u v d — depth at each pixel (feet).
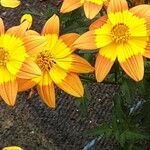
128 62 0.53
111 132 0.69
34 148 1.01
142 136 0.69
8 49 0.54
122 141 0.69
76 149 1.01
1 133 1.03
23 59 0.54
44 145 1.01
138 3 0.63
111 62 0.53
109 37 0.54
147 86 0.67
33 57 0.55
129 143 0.75
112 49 0.54
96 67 0.53
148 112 0.70
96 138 0.98
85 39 0.54
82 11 0.68
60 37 0.57
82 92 0.56
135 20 0.55
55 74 0.56
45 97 0.56
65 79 0.56
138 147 0.76
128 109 0.75
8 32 0.55
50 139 1.02
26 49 0.54
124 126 0.69
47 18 0.73
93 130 0.70
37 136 1.03
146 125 0.71
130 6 0.65
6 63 0.54
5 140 1.02
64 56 0.56
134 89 0.65
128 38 0.54
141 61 0.53
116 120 0.69
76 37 0.57
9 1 0.60
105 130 0.69
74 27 0.68
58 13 0.70
